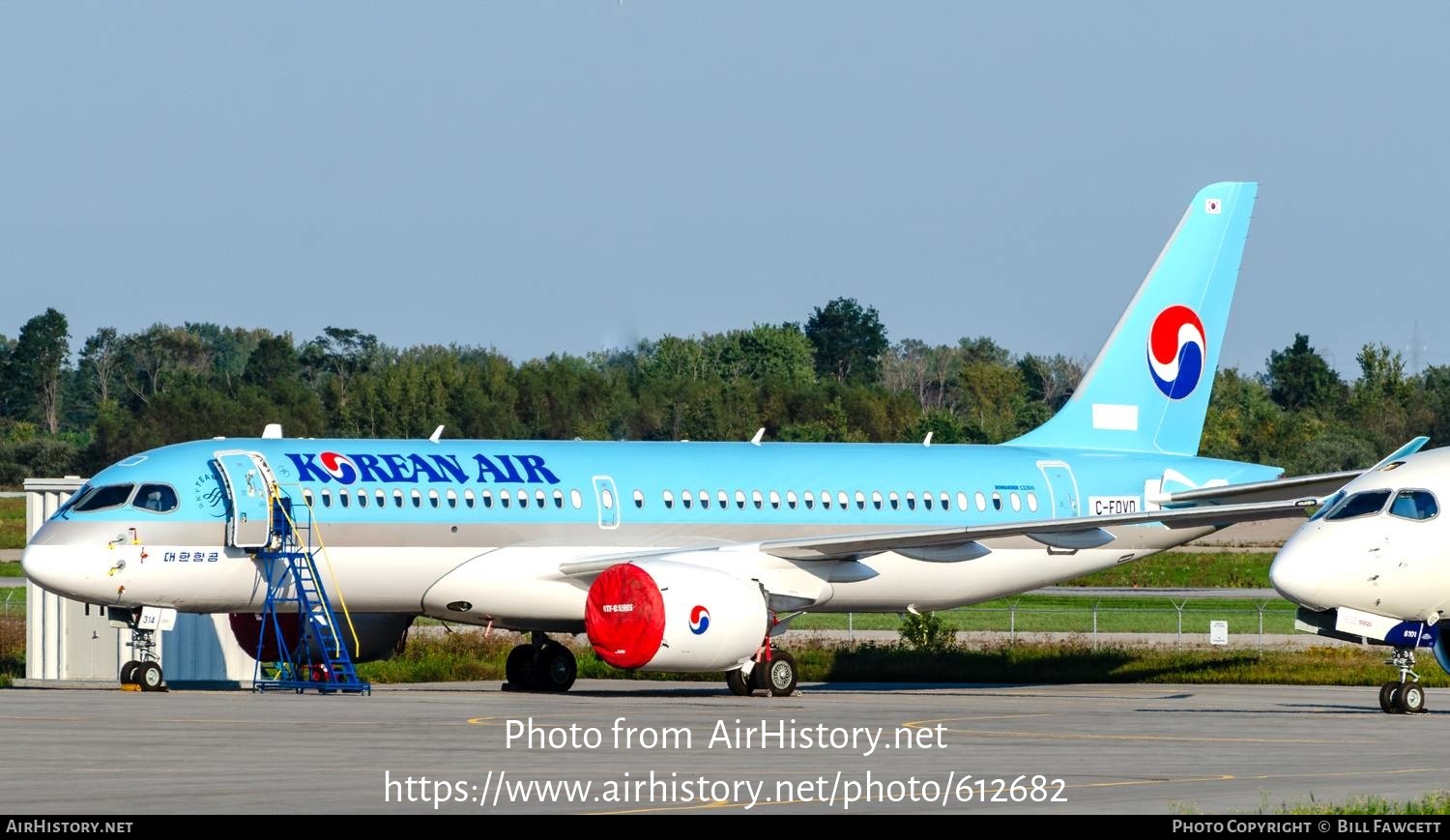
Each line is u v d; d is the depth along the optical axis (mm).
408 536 55375
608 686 62906
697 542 59625
